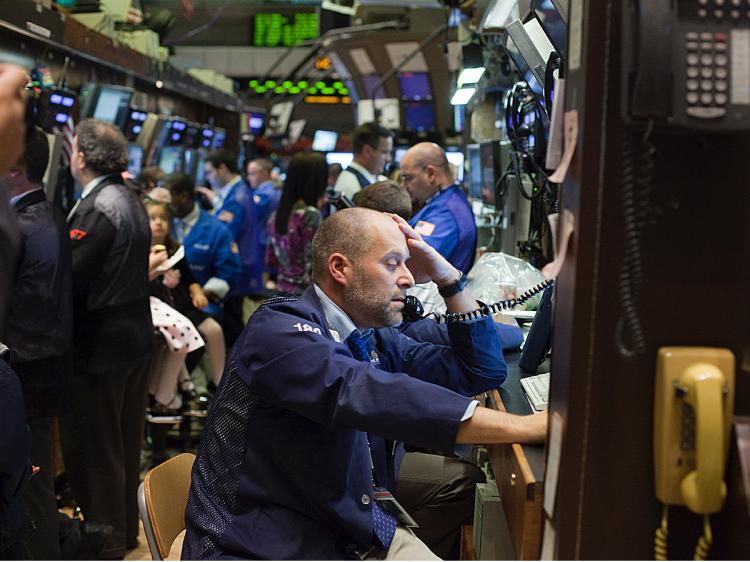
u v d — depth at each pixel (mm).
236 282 5895
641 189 1449
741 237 1465
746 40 1351
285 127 13203
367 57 9750
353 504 2021
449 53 6094
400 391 1882
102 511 3857
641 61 1324
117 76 7281
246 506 2029
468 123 6199
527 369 2637
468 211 3934
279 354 1978
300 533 1997
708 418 1405
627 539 1510
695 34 1346
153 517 2156
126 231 3783
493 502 2146
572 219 1486
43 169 3334
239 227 6910
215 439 2098
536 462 1747
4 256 2426
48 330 3258
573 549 1509
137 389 4086
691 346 1479
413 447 3398
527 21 2639
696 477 1428
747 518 1409
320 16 10711
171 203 5746
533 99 2863
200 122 10922
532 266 3533
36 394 3248
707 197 1458
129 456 4113
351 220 2166
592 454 1492
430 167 4043
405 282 2172
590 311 1466
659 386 1459
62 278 3328
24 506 2531
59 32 5332
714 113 1345
